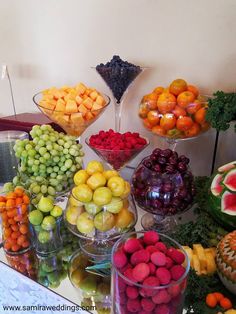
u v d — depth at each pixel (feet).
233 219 2.21
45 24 3.97
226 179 2.36
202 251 2.15
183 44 3.11
